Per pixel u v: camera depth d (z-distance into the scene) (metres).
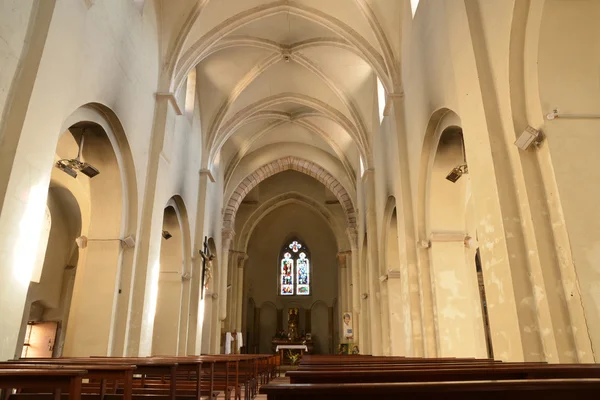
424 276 9.66
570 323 4.64
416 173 10.09
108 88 8.38
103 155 9.20
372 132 16.12
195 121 15.69
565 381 1.73
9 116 5.62
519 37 5.30
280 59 15.71
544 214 5.03
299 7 13.02
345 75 15.89
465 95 6.34
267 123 20.72
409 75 10.66
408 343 10.01
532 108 5.23
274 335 30.94
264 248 32.62
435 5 8.25
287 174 27.58
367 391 1.66
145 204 10.27
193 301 14.88
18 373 3.06
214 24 12.60
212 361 6.57
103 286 9.04
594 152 4.96
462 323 9.04
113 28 8.58
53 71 6.29
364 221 18.91
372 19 11.80
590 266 4.59
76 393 3.05
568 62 5.14
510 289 5.06
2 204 5.27
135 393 6.30
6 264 5.33
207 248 16.53
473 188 6.04
